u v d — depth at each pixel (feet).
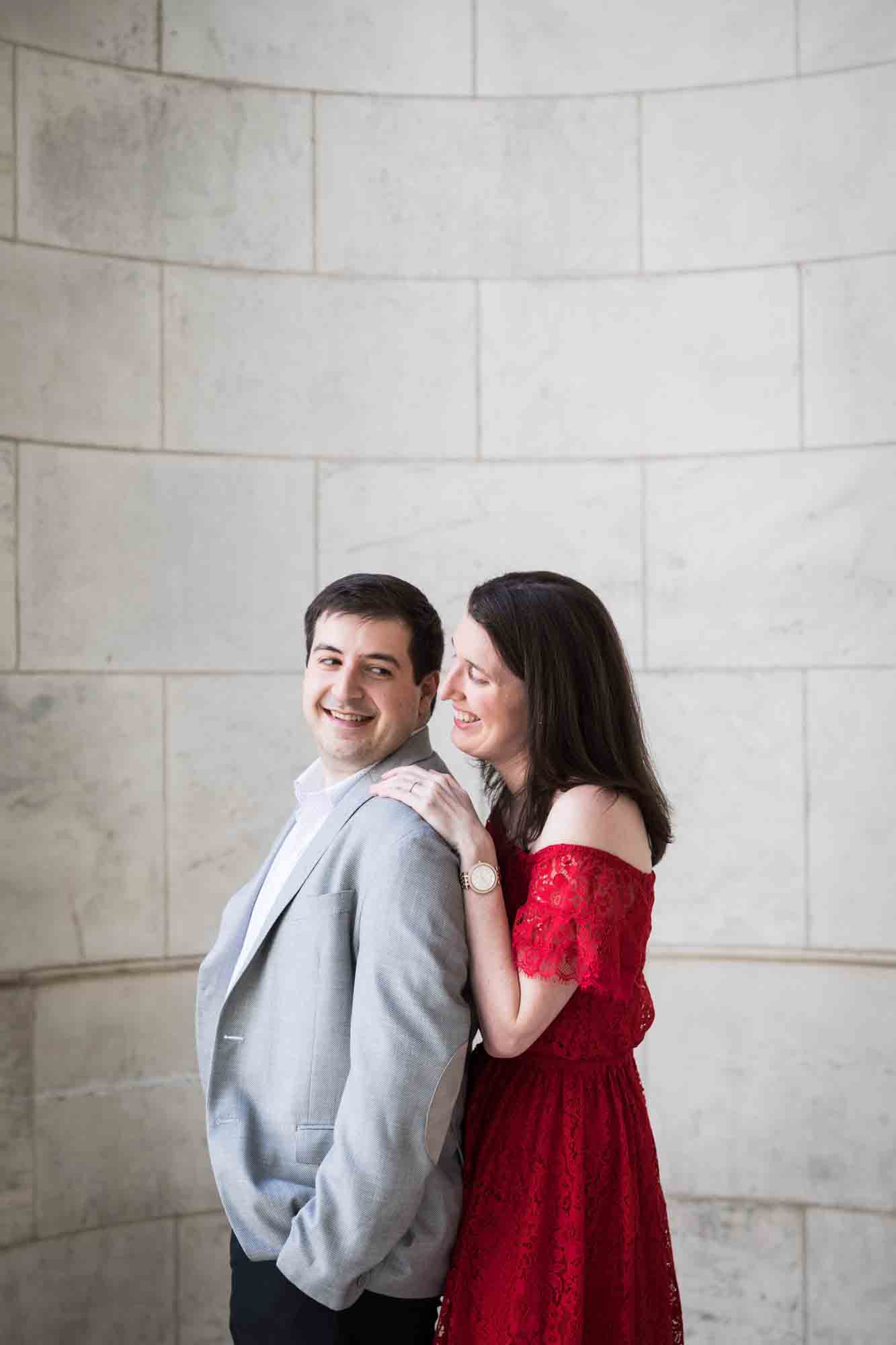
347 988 6.49
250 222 12.23
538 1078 6.66
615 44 12.39
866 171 11.76
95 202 11.68
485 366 12.48
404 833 6.43
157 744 11.84
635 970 6.60
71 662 11.50
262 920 6.98
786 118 12.02
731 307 12.16
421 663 7.06
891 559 11.66
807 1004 11.83
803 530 11.93
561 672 6.80
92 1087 11.44
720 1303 11.99
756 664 12.05
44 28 11.47
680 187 12.29
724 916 12.09
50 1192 11.21
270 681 12.23
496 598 6.95
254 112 12.25
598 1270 6.63
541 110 12.45
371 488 12.41
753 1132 11.96
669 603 12.27
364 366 12.42
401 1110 6.03
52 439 11.45
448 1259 6.61
